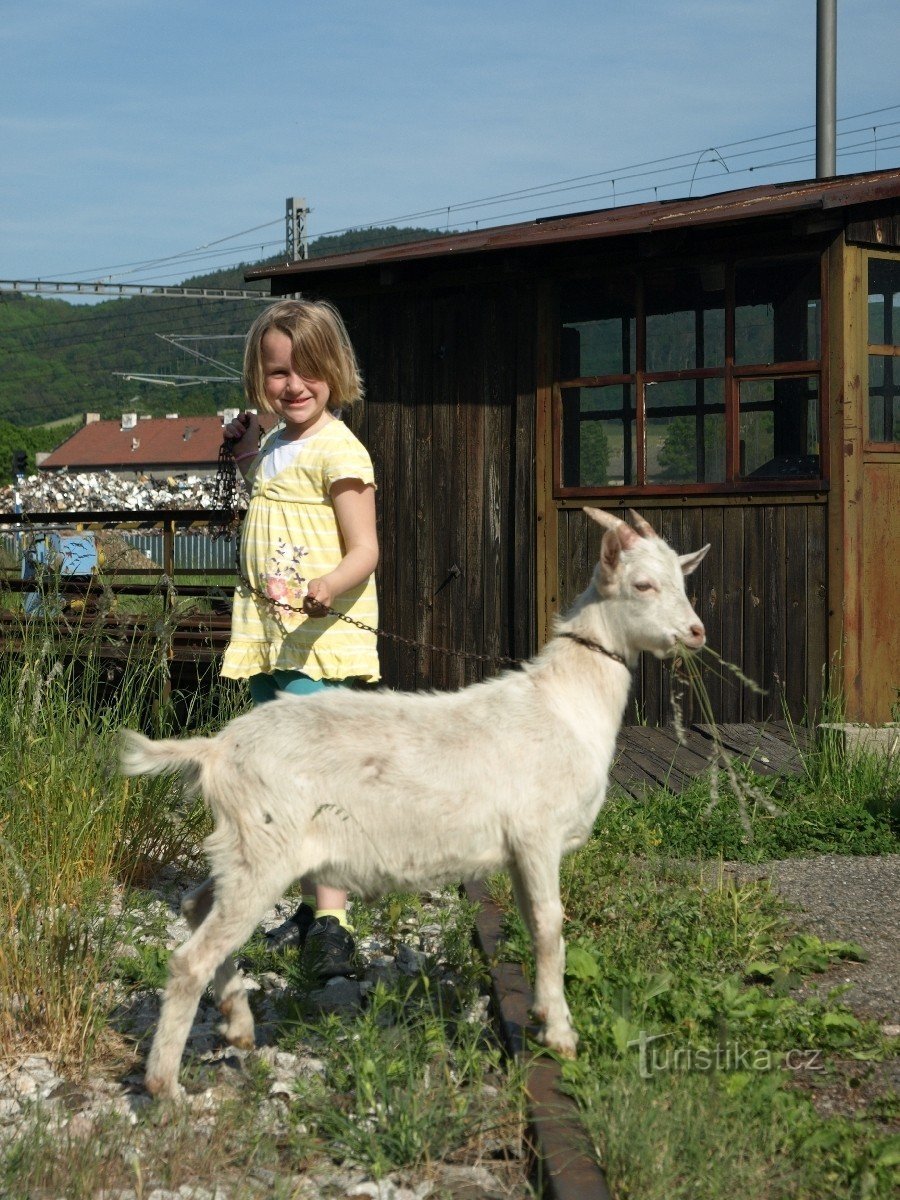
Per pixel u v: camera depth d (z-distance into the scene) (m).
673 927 5.03
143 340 128.12
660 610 4.03
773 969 4.63
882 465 8.86
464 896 5.81
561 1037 3.82
